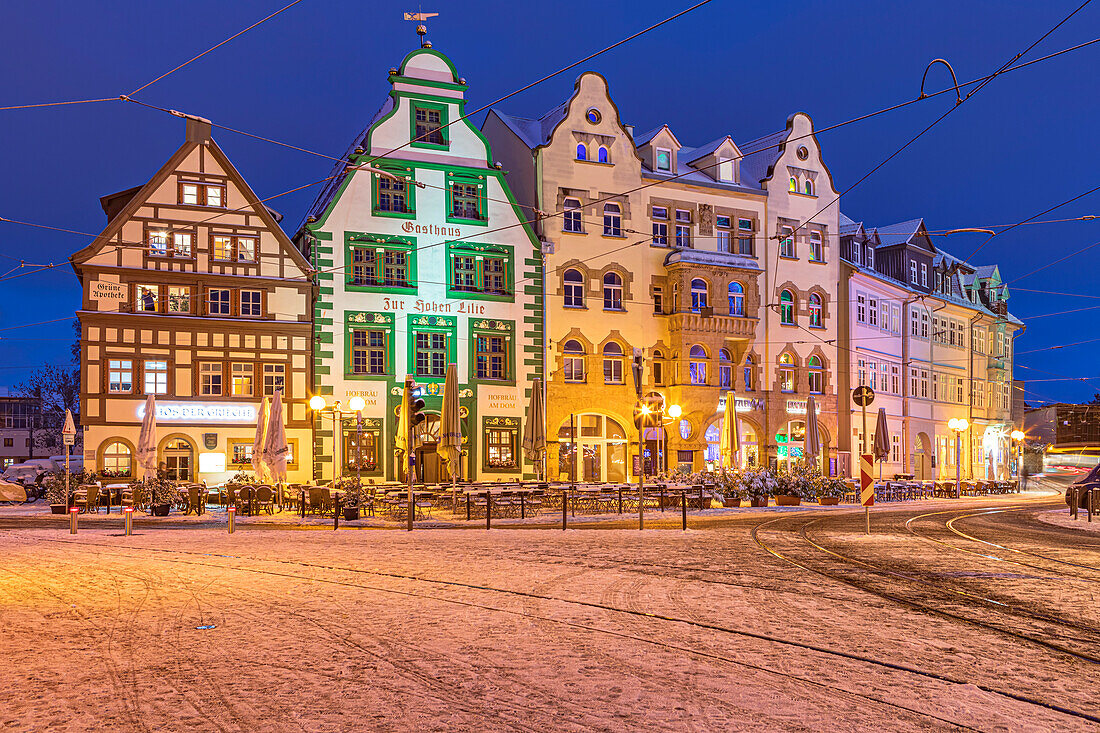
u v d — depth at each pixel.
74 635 9.57
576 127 45.84
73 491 32.28
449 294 42.50
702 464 46.38
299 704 6.92
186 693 7.26
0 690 7.39
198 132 39.28
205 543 19.80
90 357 37.09
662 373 46.88
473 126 43.69
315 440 39.66
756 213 49.84
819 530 23.41
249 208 39.72
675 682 7.55
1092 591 12.67
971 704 6.96
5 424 89.00
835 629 9.79
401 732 6.25
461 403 42.25
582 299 45.38
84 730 6.35
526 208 46.25
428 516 29.52
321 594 12.28
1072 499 30.92
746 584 13.17
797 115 51.81
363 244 41.38
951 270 63.22
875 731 6.28
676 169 48.97
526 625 10.01
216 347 38.75
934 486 46.81
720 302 46.84
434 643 9.08
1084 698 7.18
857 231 54.38
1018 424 72.31
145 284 38.09
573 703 6.93
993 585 13.20
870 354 53.53
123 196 42.56
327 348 40.41
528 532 22.95
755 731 6.26
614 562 15.92
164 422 37.69
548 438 43.94
